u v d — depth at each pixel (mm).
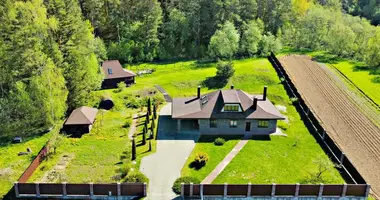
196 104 53125
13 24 49062
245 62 84188
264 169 42469
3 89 52219
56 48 52625
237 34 89000
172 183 39562
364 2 141000
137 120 55344
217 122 50625
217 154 45594
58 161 43438
